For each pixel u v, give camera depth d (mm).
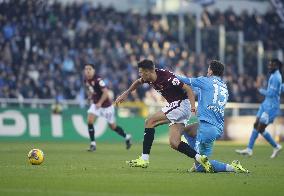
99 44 89375
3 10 85125
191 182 29000
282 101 91188
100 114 56156
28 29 85562
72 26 89500
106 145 65062
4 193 24391
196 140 34344
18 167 35469
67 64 83750
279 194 25656
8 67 79500
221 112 34188
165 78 34094
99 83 55188
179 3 99125
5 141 69062
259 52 100062
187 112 34625
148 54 90812
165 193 25172
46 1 88688
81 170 34188
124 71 86938
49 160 41750
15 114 70812
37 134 71500
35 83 79062
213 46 98188
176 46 94375
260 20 104500
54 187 26453
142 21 95562
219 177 31406
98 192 25047
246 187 27594
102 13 93688
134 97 84375
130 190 25859
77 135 72688
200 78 34219
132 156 47344
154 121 35125
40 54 83750
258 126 51656
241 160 46656
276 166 40438
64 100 79438
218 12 100688
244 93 90250
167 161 43406
